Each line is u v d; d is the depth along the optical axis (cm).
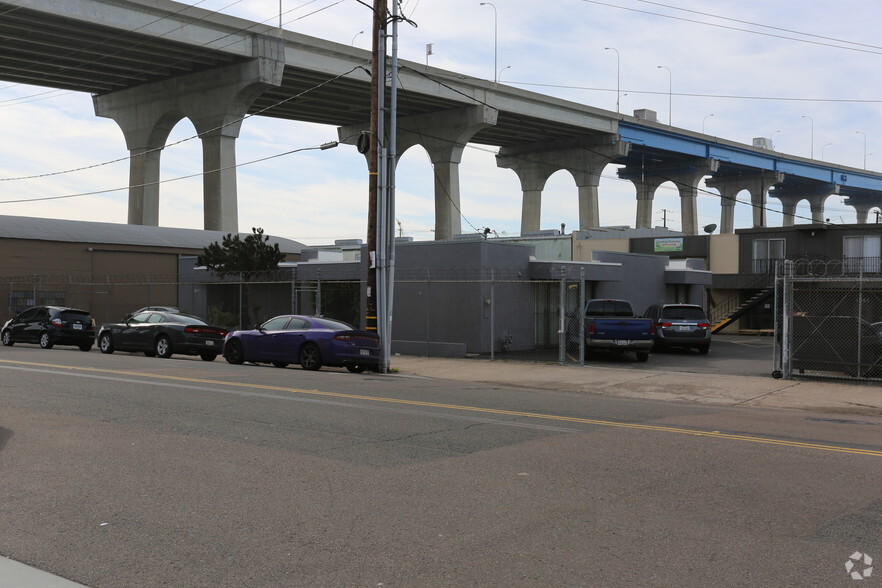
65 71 6159
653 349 2930
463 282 2467
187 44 5231
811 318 1830
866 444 940
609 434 976
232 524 602
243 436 942
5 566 516
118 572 506
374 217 2036
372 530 587
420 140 7562
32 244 4034
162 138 6688
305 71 5956
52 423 1020
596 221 8819
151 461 808
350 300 3023
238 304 3650
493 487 707
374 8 2014
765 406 1456
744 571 503
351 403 1235
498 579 491
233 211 6091
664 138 9156
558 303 2942
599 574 498
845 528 592
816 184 12475
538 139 9038
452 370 2048
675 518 615
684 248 4922
